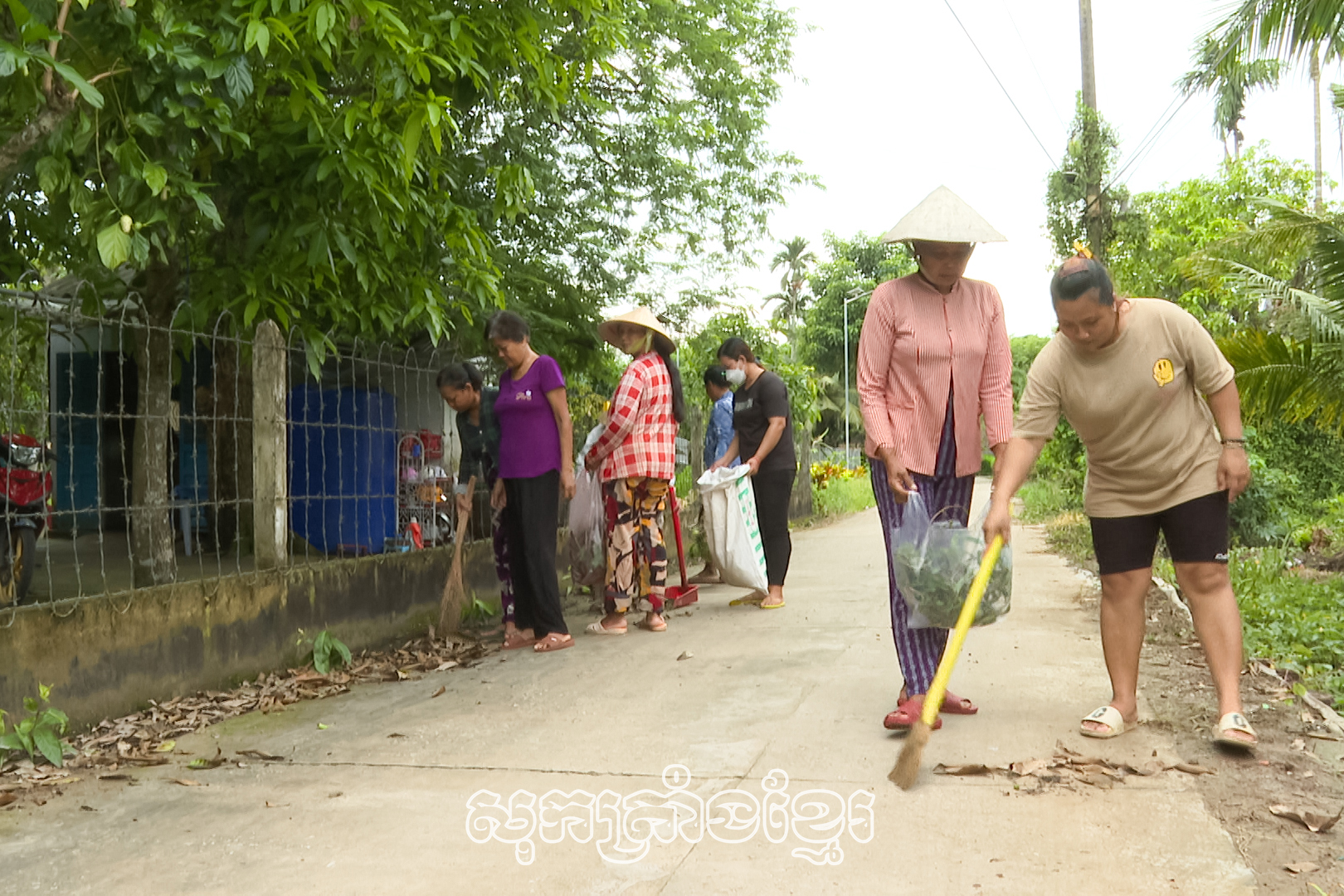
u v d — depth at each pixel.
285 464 5.60
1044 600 7.34
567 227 10.64
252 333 6.14
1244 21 8.53
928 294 4.23
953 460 4.26
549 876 2.83
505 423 6.00
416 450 7.39
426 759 3.92
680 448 10.88
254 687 5.15
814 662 5.38
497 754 3.94
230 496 8.12
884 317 4.23
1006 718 4.18
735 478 7.05
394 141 5.43
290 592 5.51
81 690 4.35
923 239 4.07
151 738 4.30
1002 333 4.31
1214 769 3.53
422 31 5.02
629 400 6.27
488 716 4.51
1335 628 6.18
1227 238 10.14
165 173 4.41
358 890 2.77
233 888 2.81
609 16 6.64
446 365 6.95
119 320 5.11
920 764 3.58
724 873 2.81
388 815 3.33
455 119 6.39
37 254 6.17
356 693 5.13
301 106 4.98
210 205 4.63
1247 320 14.33
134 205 4.62
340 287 5.98
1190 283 14.45
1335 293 9.45
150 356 5.95
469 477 6.62
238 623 5.18
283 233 5.63
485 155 8.52
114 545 9.42
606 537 6.55
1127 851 2.87
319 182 5.51
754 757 3.80
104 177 4.84
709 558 8.57
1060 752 3.70
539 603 5.98
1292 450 15.73
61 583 7.04
